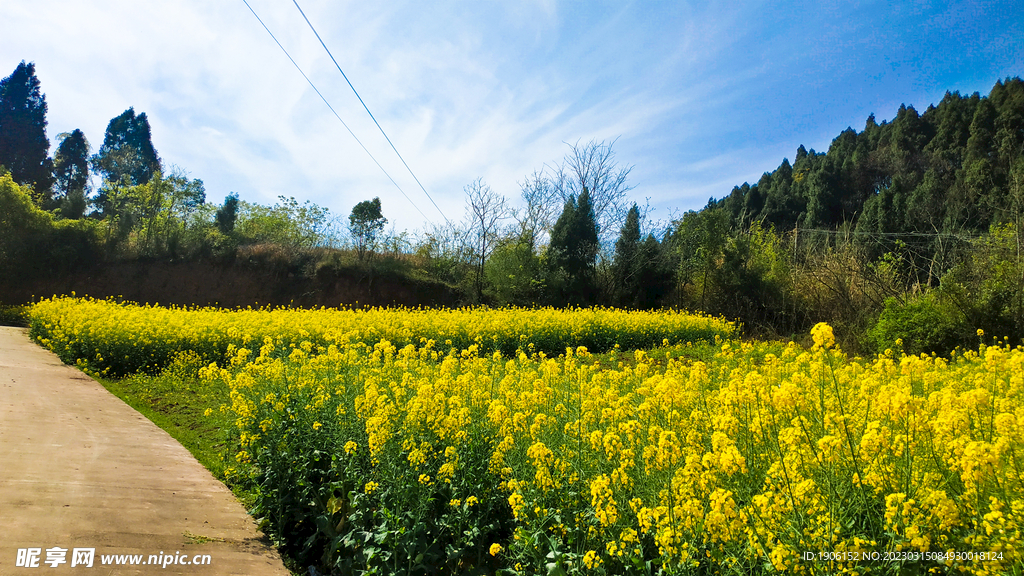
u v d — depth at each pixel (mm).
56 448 5590
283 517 4570
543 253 32250
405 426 4215
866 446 2984
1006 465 2916
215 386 7281
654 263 30828
